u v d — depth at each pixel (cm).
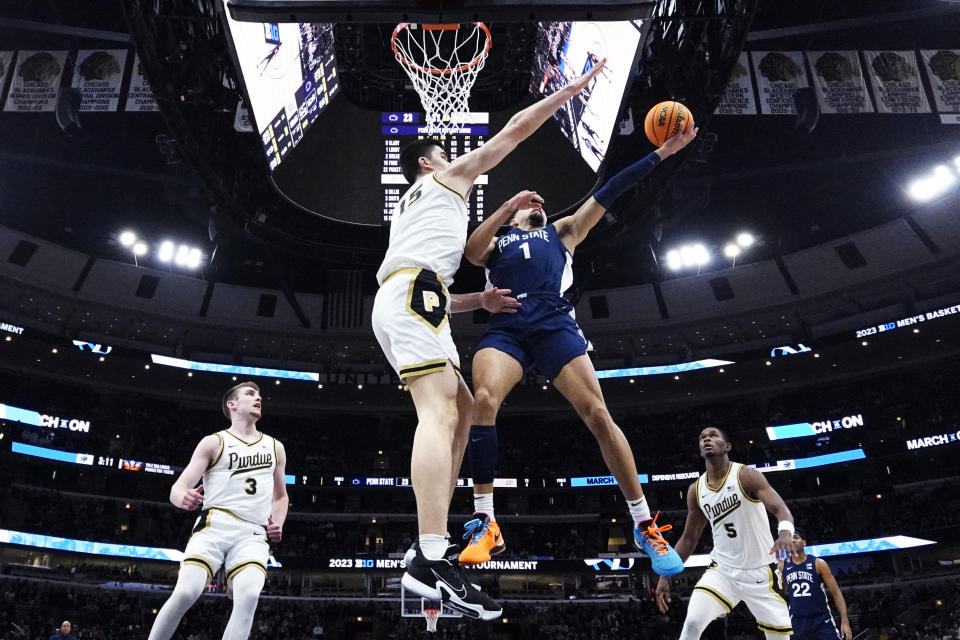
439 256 393
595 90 1722
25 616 3052
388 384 4316
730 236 4050
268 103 1755
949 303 3803
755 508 677
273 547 3916
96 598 3341
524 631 3438
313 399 4462
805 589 832
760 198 3781
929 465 3897
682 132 491
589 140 1781
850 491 3916
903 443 3794
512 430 4631
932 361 4084
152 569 3856
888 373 4231
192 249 3953
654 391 4444
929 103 2877
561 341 452
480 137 1753
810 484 4100
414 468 348
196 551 504
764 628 682
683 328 4209
